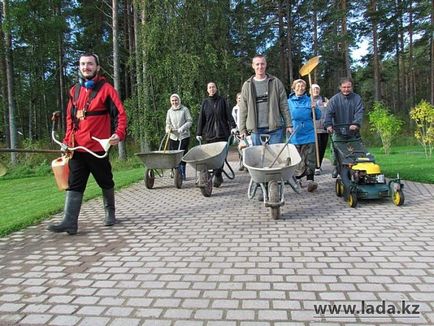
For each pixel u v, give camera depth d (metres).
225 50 21.39
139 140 19.59
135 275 3.76
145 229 5.36
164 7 18.66
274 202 5.51
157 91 18.95
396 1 31.19
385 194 6.21
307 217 5.67
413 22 32.72
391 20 32.00
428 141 13.53
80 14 29.53
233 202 6.93
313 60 7.54
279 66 38.66
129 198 7.75
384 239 4.55
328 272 3.66
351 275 3.58
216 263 3.98
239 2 32.38
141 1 18.59
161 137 18.47
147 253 4.37
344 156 6.53
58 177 5.16
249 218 5.74
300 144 7.54
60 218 6.25
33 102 29.23
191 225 5.47
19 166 16.16
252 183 6.65
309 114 7.65
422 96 45.34
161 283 3.55
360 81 43.38
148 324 2.87
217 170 8.49
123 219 5.98
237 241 4.67
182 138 9.61
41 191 9.58
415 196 6.73
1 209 7.41
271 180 5.58
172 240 4.80
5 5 18.95
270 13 36.94
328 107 6.98
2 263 4.24
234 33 32.59
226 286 3.43
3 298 3.38
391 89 49.28
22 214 6.59
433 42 27.72
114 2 18.02
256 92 6.61
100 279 3.71
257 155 6.31
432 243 4.37
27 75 28.36
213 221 5.65
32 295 3.42
